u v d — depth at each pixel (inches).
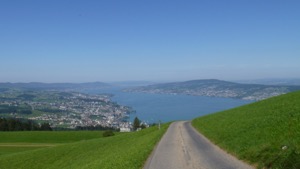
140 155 1122.7
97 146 2336.4
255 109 1854.1
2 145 3890.3
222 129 1569.9
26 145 3868.1
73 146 2561.5
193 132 1999.3
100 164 1248.2
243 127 1307.8
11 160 2449.6
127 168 923.4
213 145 1252.5
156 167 906.1
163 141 1617.9
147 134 2428.6
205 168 806.5
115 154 1478.8
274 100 2020.2
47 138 4471.0
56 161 2142.0
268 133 976.9
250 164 765.3
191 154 1080.2
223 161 864.9
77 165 1761.8
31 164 2193.7
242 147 956.0
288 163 614.2
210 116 2780.5
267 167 677.3
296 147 696.4
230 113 2273.6
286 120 1032.8
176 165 905.5
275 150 753.6
